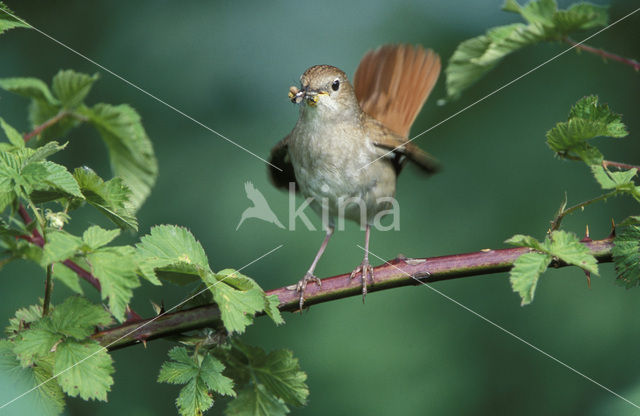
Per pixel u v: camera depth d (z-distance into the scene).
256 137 8.34
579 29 4.91
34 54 8.44
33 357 3.39
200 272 3.63
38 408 3.36
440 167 6.54
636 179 4.07
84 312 3.53
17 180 3.29
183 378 3.74
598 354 7.30
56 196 3.78
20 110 7.68
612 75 7.91
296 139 6.62
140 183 5.31
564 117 7.95
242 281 3.69
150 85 8.46
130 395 7.25
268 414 4.27
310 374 7.38
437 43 8.33
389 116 7.02
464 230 7.89
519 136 8.04
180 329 3.91
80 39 8.54
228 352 4.25
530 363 7.40
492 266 4.25
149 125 8.38
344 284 4.39
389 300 7.66
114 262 3.23
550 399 7.22
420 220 7.99
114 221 3.86
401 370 7.38
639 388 6.14
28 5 8.50
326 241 6.83
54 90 5.06
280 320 3.62
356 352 7.45
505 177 7.97
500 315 7.59
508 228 7.77
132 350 7.42
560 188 7.83
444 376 7.33
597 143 7.86
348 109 6.48
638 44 7.87
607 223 7.60
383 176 6.63
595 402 7.01
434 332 7.54
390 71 7.09
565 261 3.65
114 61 8.52
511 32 5.08
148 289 7.73
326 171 6.54
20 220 3.79
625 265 3.96
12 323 3.83
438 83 8.21
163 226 3.77
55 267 3.67
